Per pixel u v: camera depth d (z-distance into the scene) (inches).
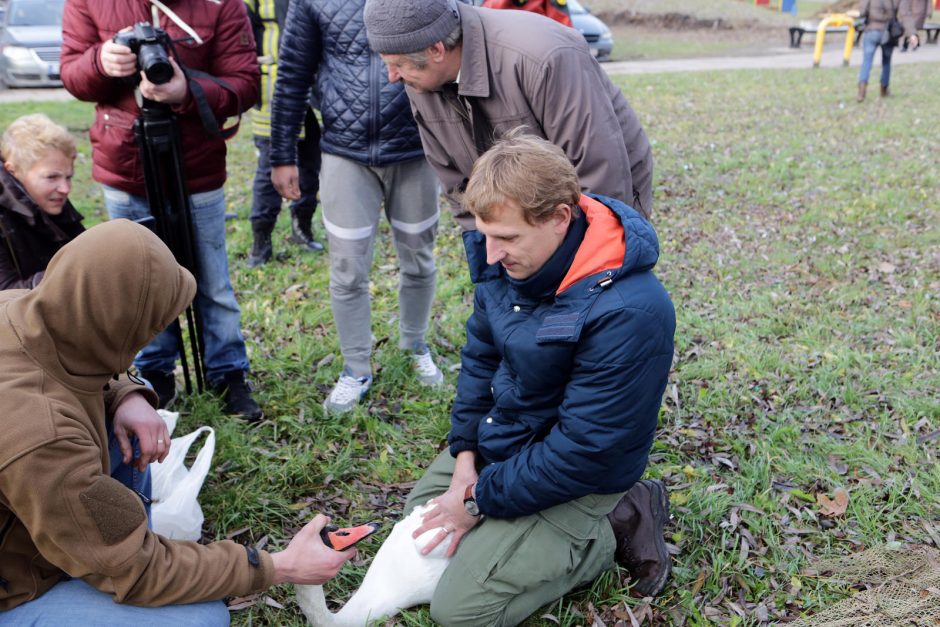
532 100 98.8
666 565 97.1
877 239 217.5
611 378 81.3
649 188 111.3
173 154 115.4
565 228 81.0
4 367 64.6
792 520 109.9
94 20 115.9
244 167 301.1
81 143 332.5
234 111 123.4
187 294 73.0
